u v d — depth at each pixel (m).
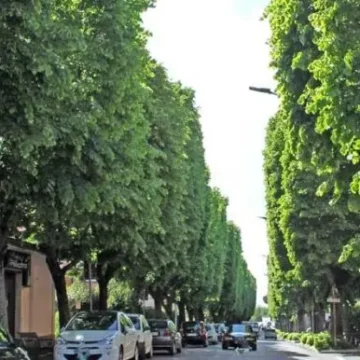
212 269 82.94
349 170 22.86
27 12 15.53
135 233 32.00
